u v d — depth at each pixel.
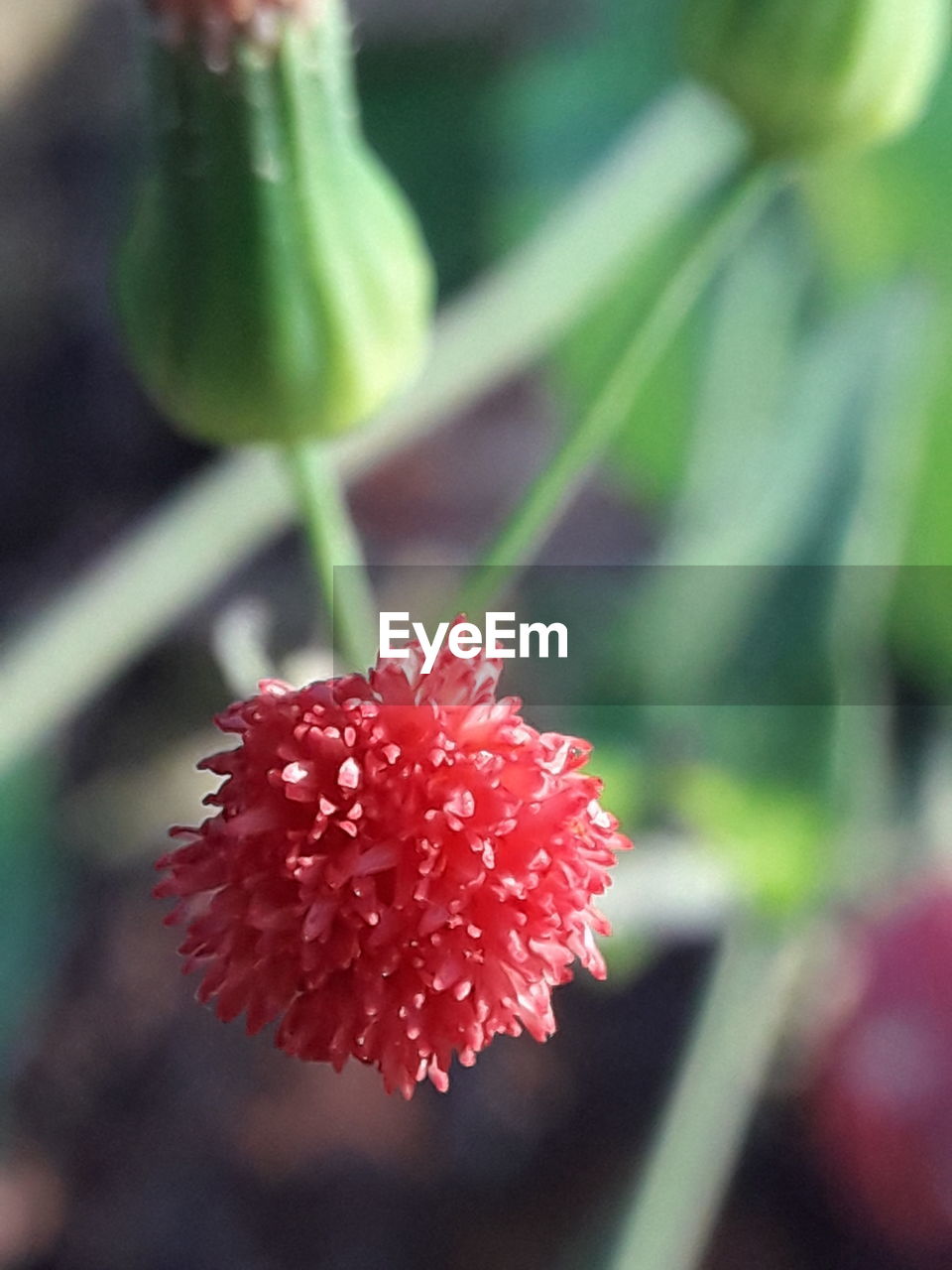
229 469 0.07
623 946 0.07
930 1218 0.07
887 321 0.08
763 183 0.06
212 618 0.09
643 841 0.07
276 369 0.05
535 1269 0.07
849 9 0.05
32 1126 0.08
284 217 0.05
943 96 0.08
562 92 0.09
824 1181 0.08
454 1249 0.08
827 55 0.05
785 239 0.09
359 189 0.05
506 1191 0.08
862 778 0.08
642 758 0.07
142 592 0.07
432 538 0.10
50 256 0.10
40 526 0.09
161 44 0.05
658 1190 0.07
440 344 0.07
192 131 0.05
